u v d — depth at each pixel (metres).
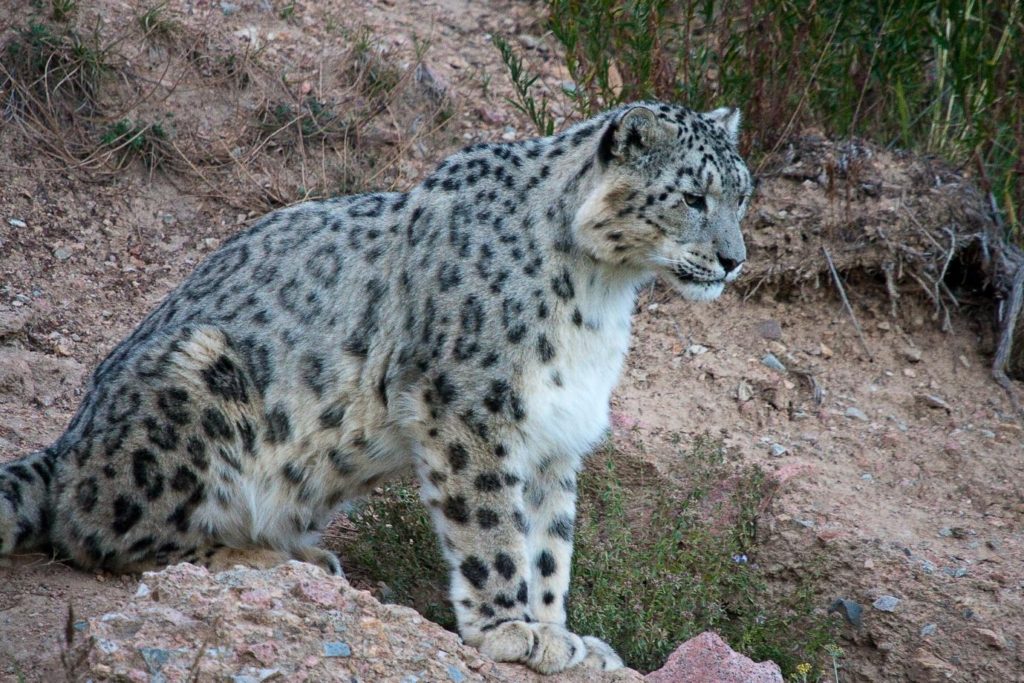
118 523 12.98
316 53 22.52
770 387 18.66
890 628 15.23
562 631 12.80
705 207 13.57
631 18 21.03
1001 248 19.86
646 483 16.78
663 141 13.30
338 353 13.47
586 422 13.47
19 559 13.20
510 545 12.93
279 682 10.56
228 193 20.36
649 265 13.65
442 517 13.04
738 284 19.78
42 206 19.28
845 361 19.36
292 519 13.86
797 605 15.54
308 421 13.48
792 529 16.20
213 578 11.52
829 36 21.23
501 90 23.02
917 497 17.05
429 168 21.34
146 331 14.04
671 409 18.12
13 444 15.45
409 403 13.13
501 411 12.88
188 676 10.21
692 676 12.66
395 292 13.44
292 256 13.87
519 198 13.48
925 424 18.50
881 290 20.00
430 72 22.64
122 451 12.88
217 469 13.18
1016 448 17.98
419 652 11.44
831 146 20.62
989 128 21.19
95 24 21.34
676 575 15.16
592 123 13.89
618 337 13.80
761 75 20.78
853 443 17.95
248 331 13.52
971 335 19.86
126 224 19.55
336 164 21.08
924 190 20.11
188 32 21.89
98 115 20.52
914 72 22.12
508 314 12.95
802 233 19.75
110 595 12.90
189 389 13.05
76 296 18.28
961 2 21.38
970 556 15.95
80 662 10.43
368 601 11.70
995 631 14.89
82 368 17.19
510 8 25.12
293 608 11.29
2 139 19.64
